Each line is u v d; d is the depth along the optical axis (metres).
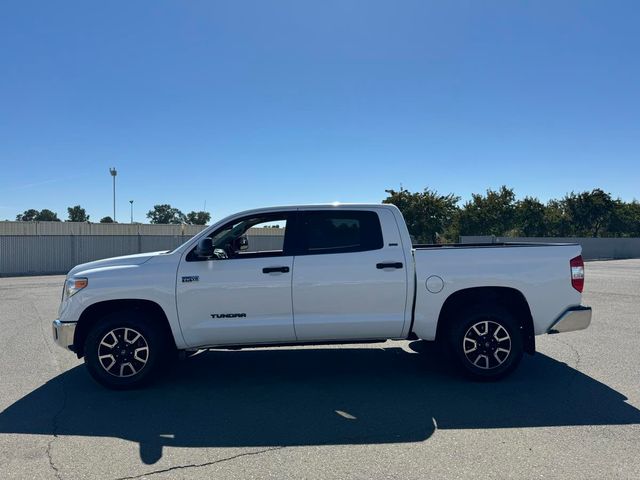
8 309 11.82
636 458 3.82
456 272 5.71
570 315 5.74
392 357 7.01
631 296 13.17
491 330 5.70
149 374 5.59
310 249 5.75
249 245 6.79
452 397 5.25
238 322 5.62
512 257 5.77
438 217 40.25
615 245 40.47
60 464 3.83
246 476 3.61
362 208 5.91
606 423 4.52
